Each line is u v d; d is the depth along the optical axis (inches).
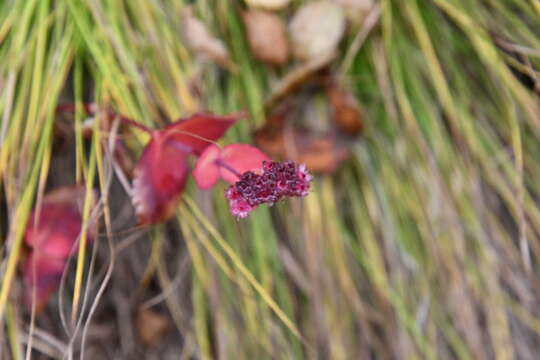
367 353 29.0
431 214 28.7
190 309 29.0
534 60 29.3
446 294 29.0
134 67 27.7
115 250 28.2
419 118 29.2
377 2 28.5
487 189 29.5
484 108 29.6
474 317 28.9
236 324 28.6
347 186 29.2
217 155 25.9
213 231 26.9
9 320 27.0
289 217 28.8
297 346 28.7
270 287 28.5
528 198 29.3
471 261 29.0
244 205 25.5
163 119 28.2
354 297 28.7
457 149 29.1
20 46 27.6
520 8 29.7
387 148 29.2
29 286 26.8
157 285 29.0
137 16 28.4
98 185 28.1
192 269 28.9
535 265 29.5
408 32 29.7
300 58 28.5
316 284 28.6
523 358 29.5
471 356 28.9
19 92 27.9
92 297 28.6
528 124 29.5
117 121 26.5
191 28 28.1
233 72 28.7
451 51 29.7
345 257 28.9
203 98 28.4
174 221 28.9
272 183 25.5
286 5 28.3
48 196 26.8
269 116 28.5
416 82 29.3
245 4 28.9
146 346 28.9
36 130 27.0
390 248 28.9
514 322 29.6
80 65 27.9
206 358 28.3
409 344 28.8
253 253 28.5
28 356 25.9
